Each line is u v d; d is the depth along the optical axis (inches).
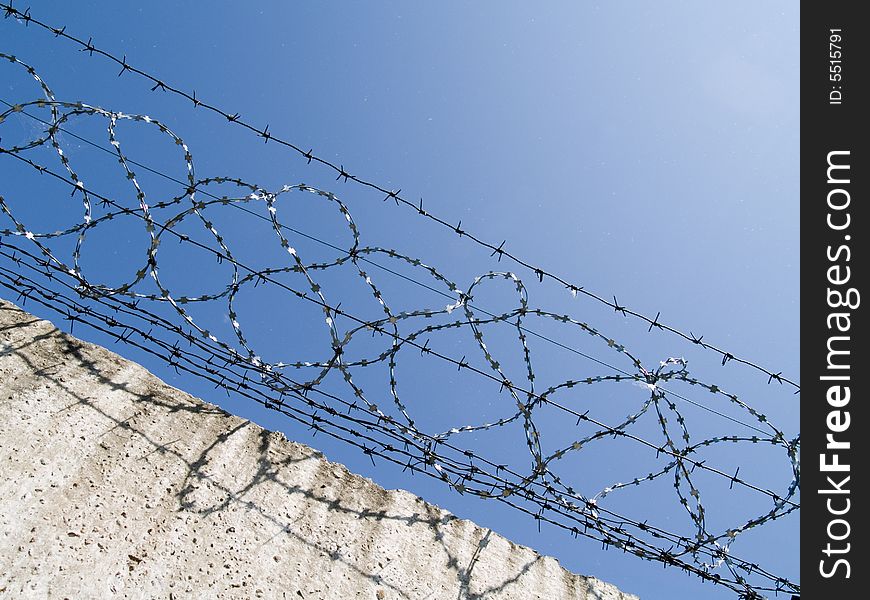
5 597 89.6
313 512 124.5
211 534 111.3
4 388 114.2
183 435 124.7
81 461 110.7
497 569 132.1
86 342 130.6
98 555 99.9
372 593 116.2
